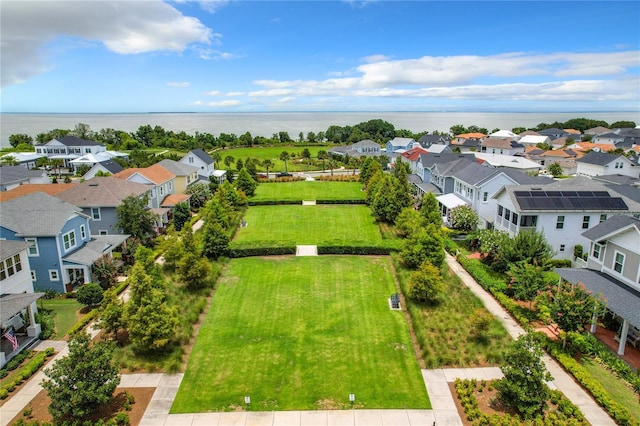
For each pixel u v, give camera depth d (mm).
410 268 33531
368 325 25438
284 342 23578
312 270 34219
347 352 22516
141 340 21328
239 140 132375
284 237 43750
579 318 21109
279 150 121312
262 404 18484
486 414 17578
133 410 18172
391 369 20953
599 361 21109
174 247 33500
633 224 22906
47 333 24375
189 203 56656
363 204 58531
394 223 47125
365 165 70375
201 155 72188
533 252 29750
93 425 17016
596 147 107000
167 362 21578
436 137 115188
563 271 26344
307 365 21359
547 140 125000
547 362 21375
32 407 18375
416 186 60094
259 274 33406
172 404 18547
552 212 33188
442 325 24875
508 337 23562
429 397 18828
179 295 29062
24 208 31672
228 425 17219
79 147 94750
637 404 18016
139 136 137000
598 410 17703
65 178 72438
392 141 109438
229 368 21188
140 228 39344
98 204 40281
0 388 19734
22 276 26359
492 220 42656
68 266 30578
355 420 17438
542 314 25219
